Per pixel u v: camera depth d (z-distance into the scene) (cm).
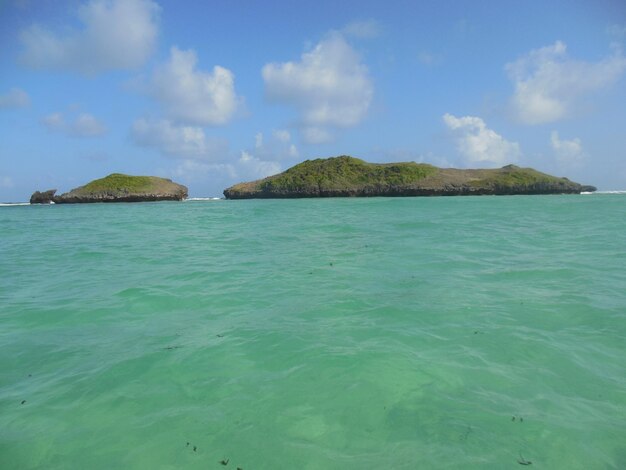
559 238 1669
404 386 482
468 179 8544
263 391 479
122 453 382
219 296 874
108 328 701
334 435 399
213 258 1344
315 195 8775
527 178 8412
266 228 2348
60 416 441
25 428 422
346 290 892
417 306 768
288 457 371
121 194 8019
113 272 1158
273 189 9212
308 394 470
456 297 823
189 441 396
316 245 1574
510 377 500
